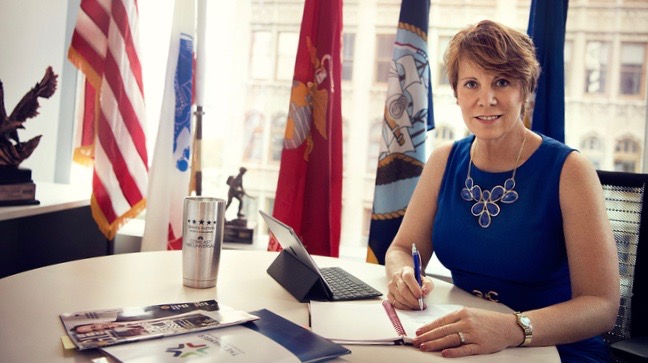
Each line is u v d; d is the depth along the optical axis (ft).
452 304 3.74
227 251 4.98
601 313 3.45
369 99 7.38
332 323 3.12
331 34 6.87
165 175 7.23
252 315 3.00
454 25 7.14
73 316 2.88
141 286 3.64
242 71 7.70
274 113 7.66
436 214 4.76
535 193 4.14
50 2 8.13
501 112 4.08
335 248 7.16
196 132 7.33
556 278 4.25
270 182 7.76
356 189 7.48
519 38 4.17
